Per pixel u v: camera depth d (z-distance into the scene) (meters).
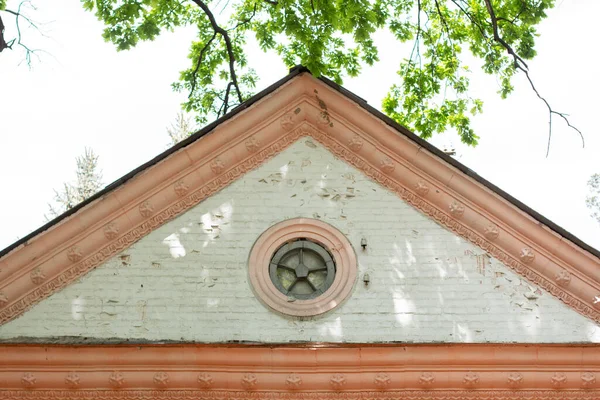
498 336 11.52
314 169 12.55
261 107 12.50
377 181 12.49
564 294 11.75
